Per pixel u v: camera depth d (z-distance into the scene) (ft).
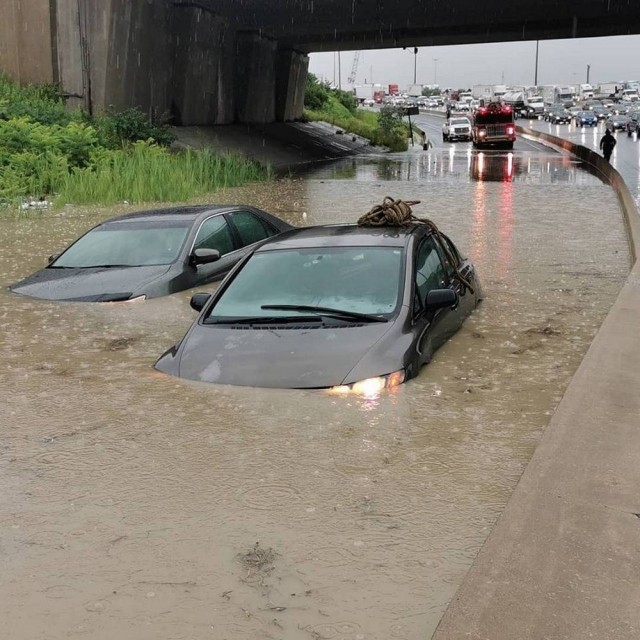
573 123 322.96
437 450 15.75
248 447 15.97
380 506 13.39
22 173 75.36
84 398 19.17
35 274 32.32
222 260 33.35
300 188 86.28
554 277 34.76
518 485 13.41
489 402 18.49
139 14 121.60
